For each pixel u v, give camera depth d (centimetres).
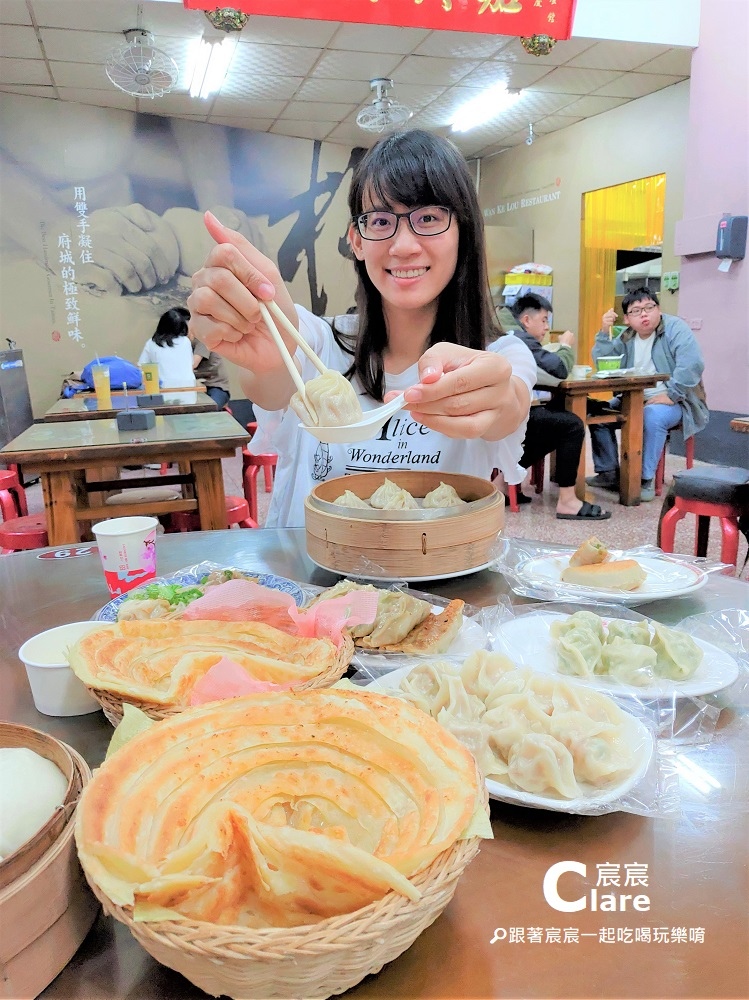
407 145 172
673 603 135
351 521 135
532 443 494
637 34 572
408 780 66
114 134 766
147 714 85
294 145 865
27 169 738
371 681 105
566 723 87
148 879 54
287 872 56
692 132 616
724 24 569
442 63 622
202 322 145
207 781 65
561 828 76
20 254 752
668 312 730
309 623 108
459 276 191
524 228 915
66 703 99
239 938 51
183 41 570
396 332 205
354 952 53
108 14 516
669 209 718
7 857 56
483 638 119
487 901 67
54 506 306
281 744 70
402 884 54
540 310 555
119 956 63
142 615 112
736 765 86
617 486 588
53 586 152
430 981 59
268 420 210
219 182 831
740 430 340
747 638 117
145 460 309
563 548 165
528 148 913
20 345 768
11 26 538
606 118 783
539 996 58
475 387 130
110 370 606
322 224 909
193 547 173
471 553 138
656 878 69
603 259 835
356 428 121
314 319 214
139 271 812
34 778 68
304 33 550
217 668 86
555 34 334
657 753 84
